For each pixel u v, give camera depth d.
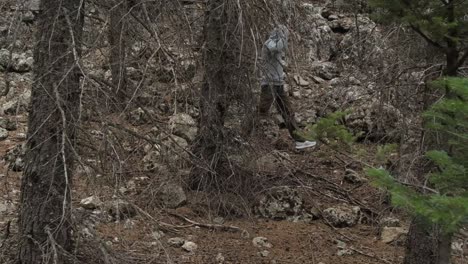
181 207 6.91
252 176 6.98
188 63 5.63
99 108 4.62
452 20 4.05
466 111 3.14
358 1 7.56
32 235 4.85
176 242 6.23
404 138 5.91
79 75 4.72
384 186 3.35
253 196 7.09
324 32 10.91
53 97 4.56
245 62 6.09
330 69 10.34
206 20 6.09
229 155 6.73
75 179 6.06
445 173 3.23
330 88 9.48
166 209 6.67
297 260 6.32
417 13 4.07
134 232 5.96
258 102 6.78
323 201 7.64
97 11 4.83
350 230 7.18
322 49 10.78
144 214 4.88
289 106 7.61
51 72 4.61
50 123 4.67
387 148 5.38
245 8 5.56
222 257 6.12
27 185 4.88
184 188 7.05
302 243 6.71
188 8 5.93
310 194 7.68
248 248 6.45
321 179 8.05
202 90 6.38
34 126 4.79
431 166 4.91
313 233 6.96
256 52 5.39
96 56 4.86
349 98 8.03
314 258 6.41
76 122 4.50
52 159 4.54
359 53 7.07
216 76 6.28
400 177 5.01
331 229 7.14
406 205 3.08
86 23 5.09
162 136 6.51
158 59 4.84
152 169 5.99
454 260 6.02
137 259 5.54
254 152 6.91
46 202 4.63
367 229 7.22
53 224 4.79
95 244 4.90
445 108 3.24
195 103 6.07
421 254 5.52
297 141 8.46
